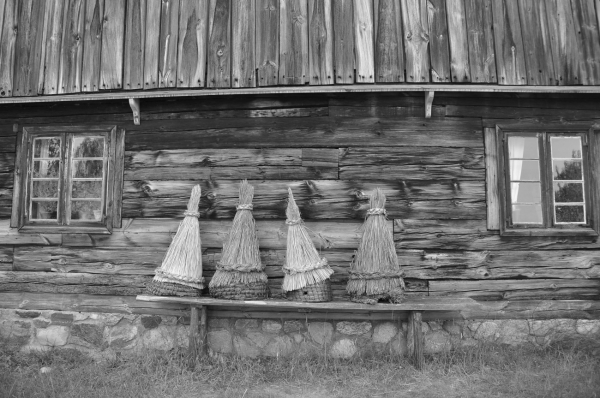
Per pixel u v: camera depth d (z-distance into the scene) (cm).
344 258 600
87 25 617
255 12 598
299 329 593
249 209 581
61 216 632
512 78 580
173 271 564
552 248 601
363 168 605
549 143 611
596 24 597
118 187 626
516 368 544
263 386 520
